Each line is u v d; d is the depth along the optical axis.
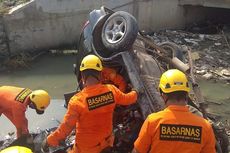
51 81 10.84
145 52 6.22
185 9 14.93
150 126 3.42
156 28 14.70
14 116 5.58
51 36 13.05
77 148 4.68
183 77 3.47
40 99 5.48
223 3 14.16
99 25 5.92
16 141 5.69
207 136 3.39
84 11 13.25
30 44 12.79
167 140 3.37
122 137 5.47
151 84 5.54
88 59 4.46
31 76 11.23
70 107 4.41
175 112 3.39
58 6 12.84
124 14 5.63
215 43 13.60
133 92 4.78
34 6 12.46
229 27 15.25
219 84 10.61
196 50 12.94
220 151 5.12
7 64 11.91
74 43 13.45
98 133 4.57
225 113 8.84
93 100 4.43
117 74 5.68
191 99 5.71
